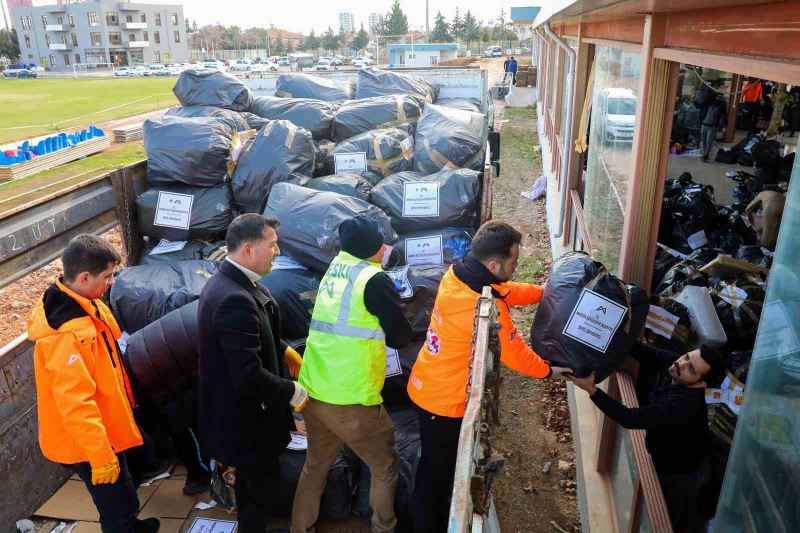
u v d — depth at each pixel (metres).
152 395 3.27
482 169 4.96
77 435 2.54
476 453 1.40
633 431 2.84
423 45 46.28
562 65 8.81
